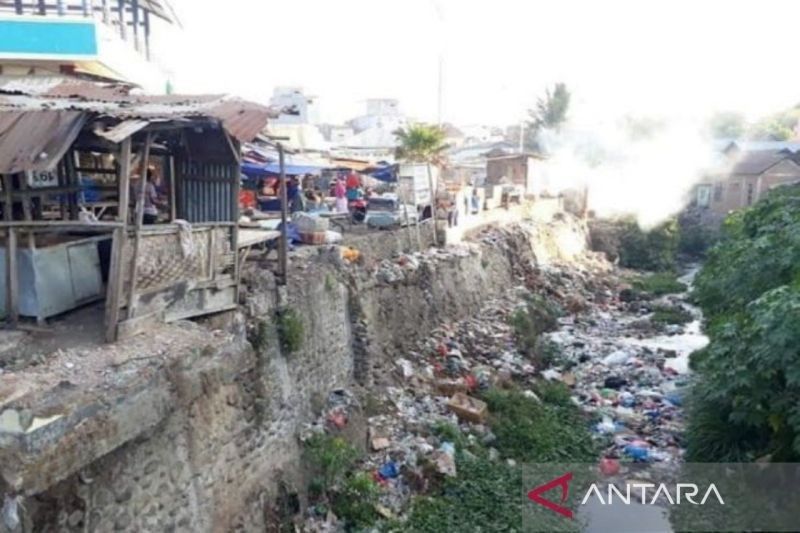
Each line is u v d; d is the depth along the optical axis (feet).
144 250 24.20
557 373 56.75
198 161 30.45
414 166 64.95
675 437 42.65
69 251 25.52
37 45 38.96
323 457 33.81
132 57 47.21
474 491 35.47
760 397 25.99
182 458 23.81
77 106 24.38
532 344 61.82
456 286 63.72
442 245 69.21
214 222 29.32
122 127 22.38
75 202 31.01
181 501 23.66
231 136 27.25
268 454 31.12
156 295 25.07
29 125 22.17
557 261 97.76
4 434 16.08
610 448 41.88
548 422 45.24
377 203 63.67
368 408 41.75
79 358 21.33
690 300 86.79
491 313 66.13
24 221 24.16
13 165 20.84
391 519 32.40
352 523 31.89
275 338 33.53
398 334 50.98
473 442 40.68
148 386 20.33
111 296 22.97
